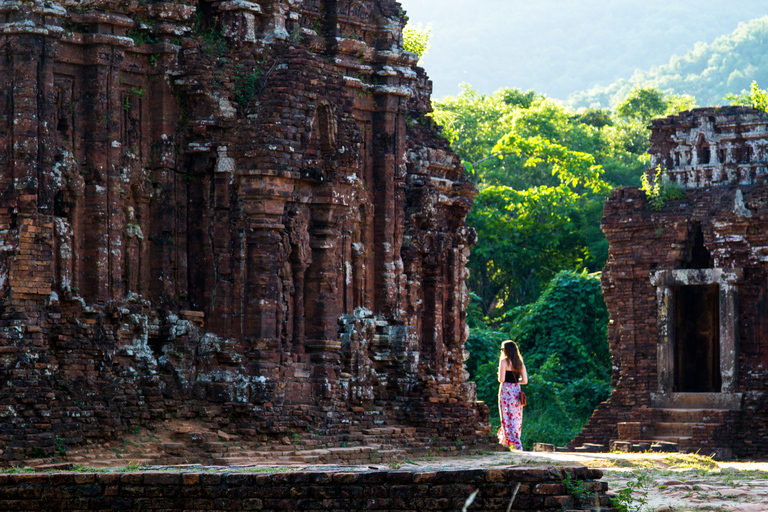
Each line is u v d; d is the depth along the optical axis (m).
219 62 22.36
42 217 19.31
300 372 22.61
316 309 23.31
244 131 22.03
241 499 11.27
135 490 11.52
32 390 18.48
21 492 11.75
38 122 19.45
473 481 10.75
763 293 32.09
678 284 33.09
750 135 33.12
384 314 25.86
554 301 44.47
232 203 22.16
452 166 28.27
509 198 52.09
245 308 21.98
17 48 19.38
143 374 20.66
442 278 27.58
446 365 27.53
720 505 13.38
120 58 20.95
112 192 20.67
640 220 33.84
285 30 23.69
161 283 21.66
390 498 10.91
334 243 23.62
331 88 23.38
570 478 10.90
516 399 22.41
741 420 31.83
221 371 21.56
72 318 19.78
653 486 15.95
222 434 20.72
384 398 25.56
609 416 33.94
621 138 67.19
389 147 26.11
